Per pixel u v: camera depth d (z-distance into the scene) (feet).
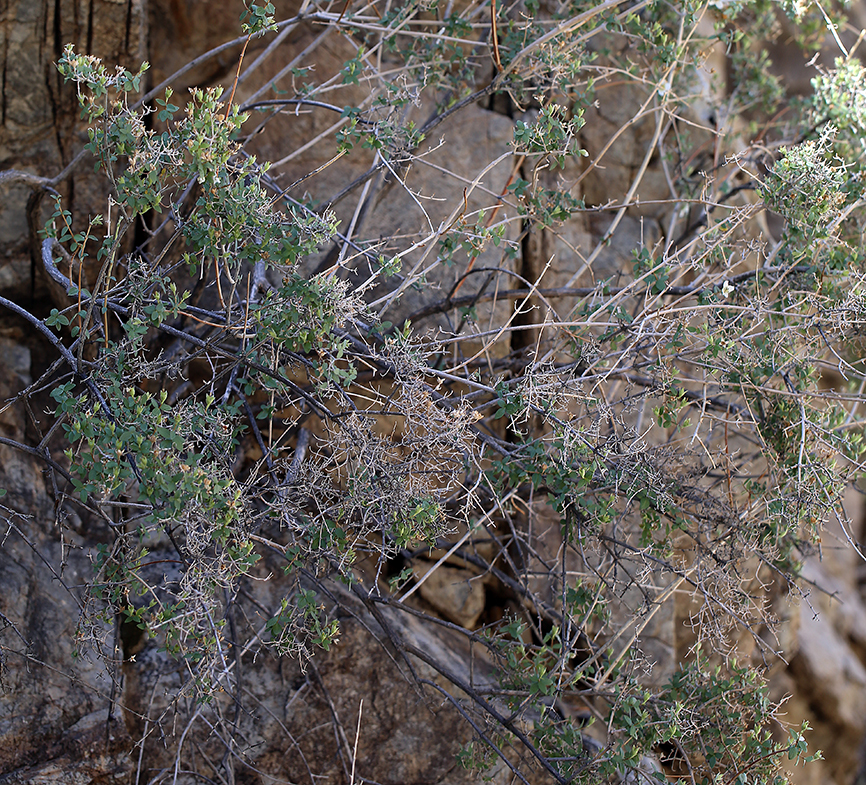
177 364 8.23
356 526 8.20
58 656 9.50
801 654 17.39
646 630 12.00
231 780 8.95
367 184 10.61
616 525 10.55
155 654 9.87
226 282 10.85
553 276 12.71
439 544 10.47
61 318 7.66
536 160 9.45
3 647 8.93
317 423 11.01
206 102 7.14
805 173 9.00
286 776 9.77
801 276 9.61
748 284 9.55
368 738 10.06
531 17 10.34
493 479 8.88
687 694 9.36
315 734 9.92
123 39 10.55
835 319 8.86
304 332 7.45
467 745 10.15
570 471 8.23
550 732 8.89
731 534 9.45
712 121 14.05
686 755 9.62
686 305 11.62
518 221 12.37
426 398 8.09
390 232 11.94
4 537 9.76
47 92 10.36
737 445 12.46
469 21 11.02
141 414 7.29
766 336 8.96
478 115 12.78
